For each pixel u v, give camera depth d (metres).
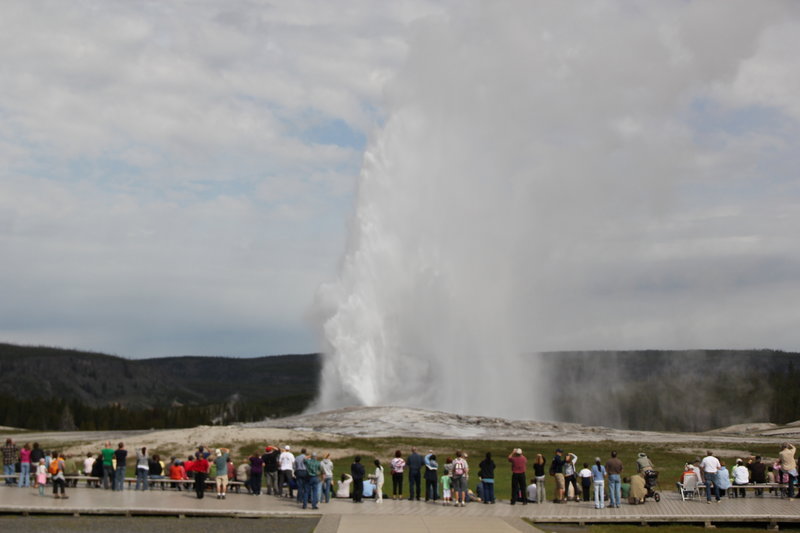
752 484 33.75
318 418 69.06
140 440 51.69
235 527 26.08
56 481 31.23
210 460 36.06
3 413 129.25
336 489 35.50
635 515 28.31
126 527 25.97
